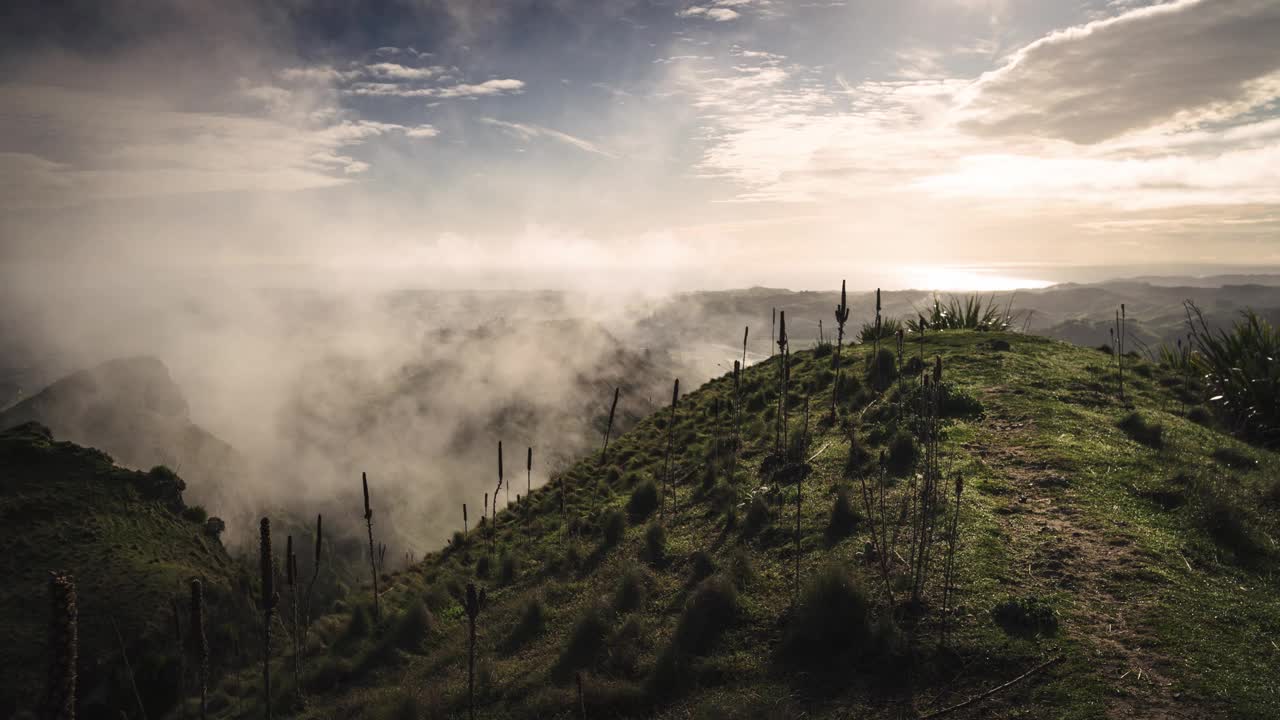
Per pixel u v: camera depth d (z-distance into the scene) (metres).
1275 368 15.01
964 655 7.45
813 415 17.23
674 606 10.45
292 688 12.08
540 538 16.61
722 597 9.45
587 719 8.33
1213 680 6.46
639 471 18.50
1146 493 10.58
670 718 7.87
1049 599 8.12
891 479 12.20
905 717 6.83
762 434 17.25
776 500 12.89
